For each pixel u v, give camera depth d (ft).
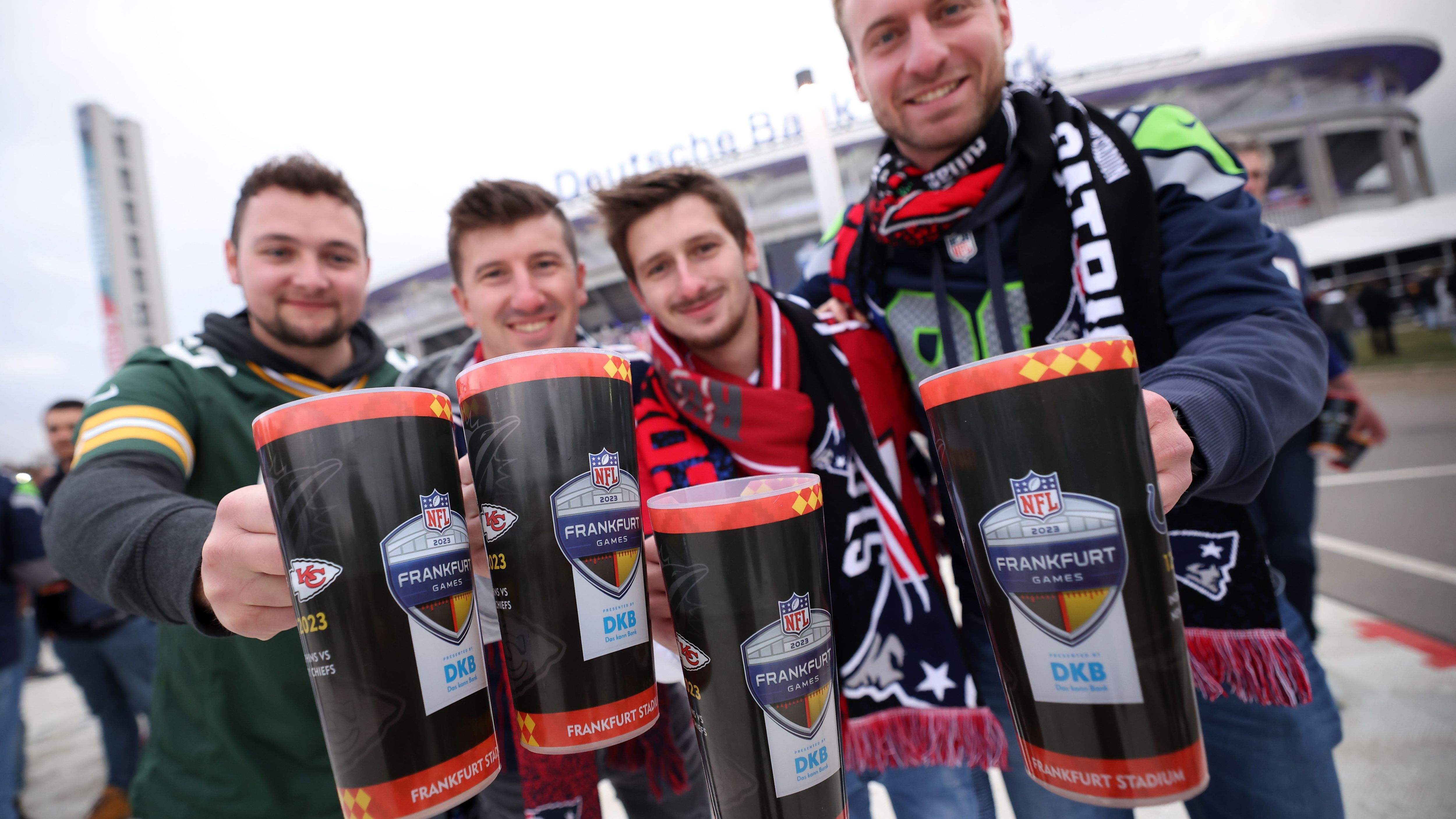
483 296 4.59
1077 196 3.06
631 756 3.29
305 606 1.19
